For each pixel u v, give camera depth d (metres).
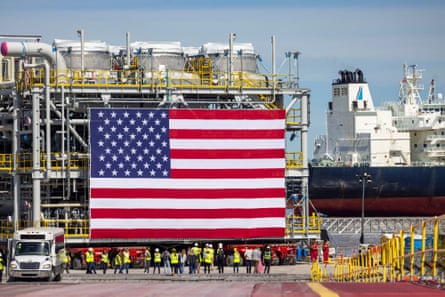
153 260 107.88
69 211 113.38
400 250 59.31
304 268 105.88
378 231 192.50
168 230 106.44
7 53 112.56
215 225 106.81
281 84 115.88
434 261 50.81
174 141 106.69
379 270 69.25
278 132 108.06
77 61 118.88
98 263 105.88
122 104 116.38
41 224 108.06
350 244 169.00
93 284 65.44
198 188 106.81
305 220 112.69
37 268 79.88
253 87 114.44
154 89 112.44
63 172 108.69
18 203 113.44
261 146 107.69
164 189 106.50
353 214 196.00
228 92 114.00
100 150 106.19
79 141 111.25
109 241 106.25
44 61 114.56
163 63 121.38
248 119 107.62
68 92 110.56
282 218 107.88
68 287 57.69
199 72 117.44
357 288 46.72
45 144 117.56
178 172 106.69
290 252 110.25
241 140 107.38
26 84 111.88
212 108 117.38
